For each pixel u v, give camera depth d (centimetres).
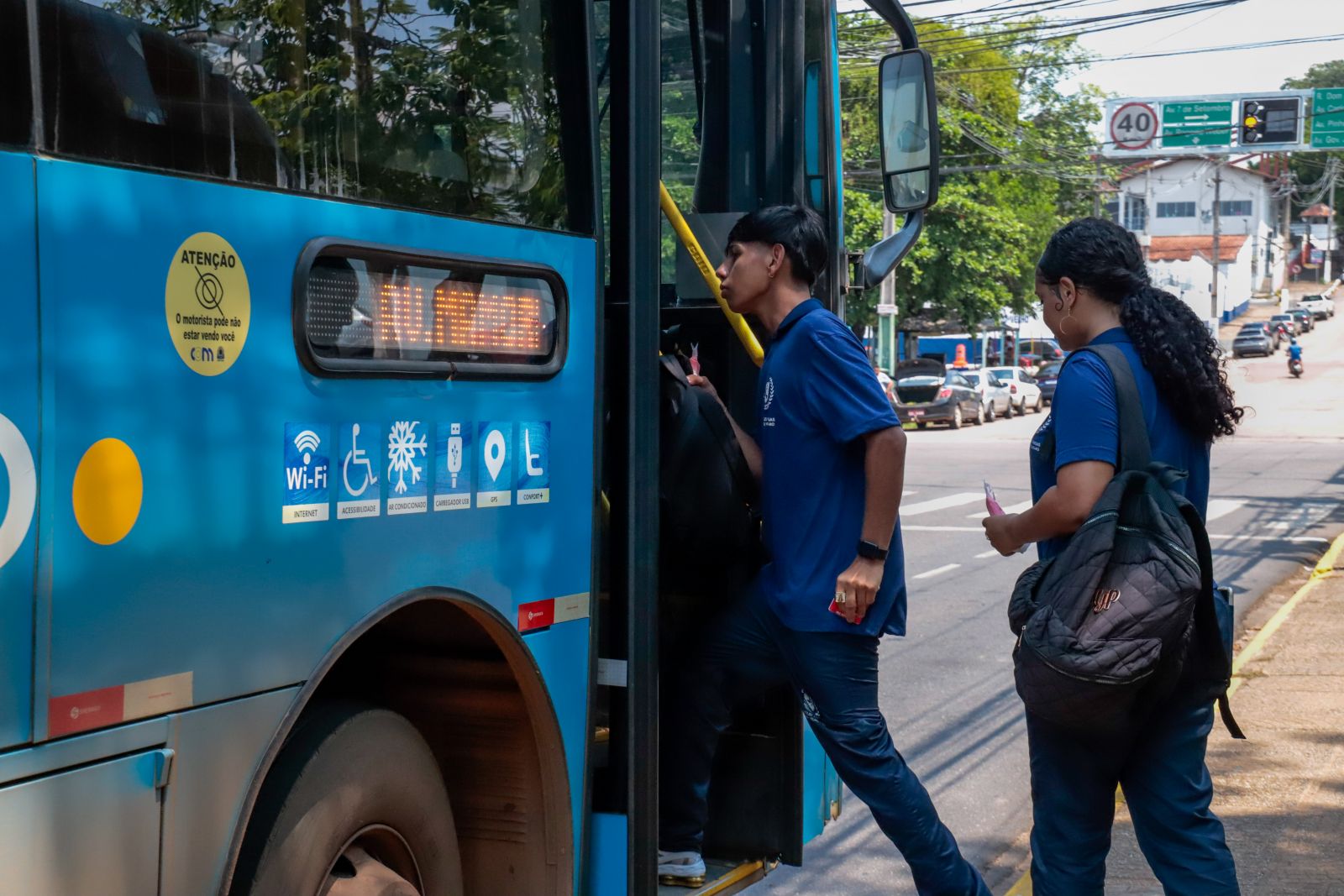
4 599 161
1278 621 920
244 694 194
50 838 166
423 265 229
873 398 319
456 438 238
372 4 222
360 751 227
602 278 281
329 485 209
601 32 300
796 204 384
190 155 188
